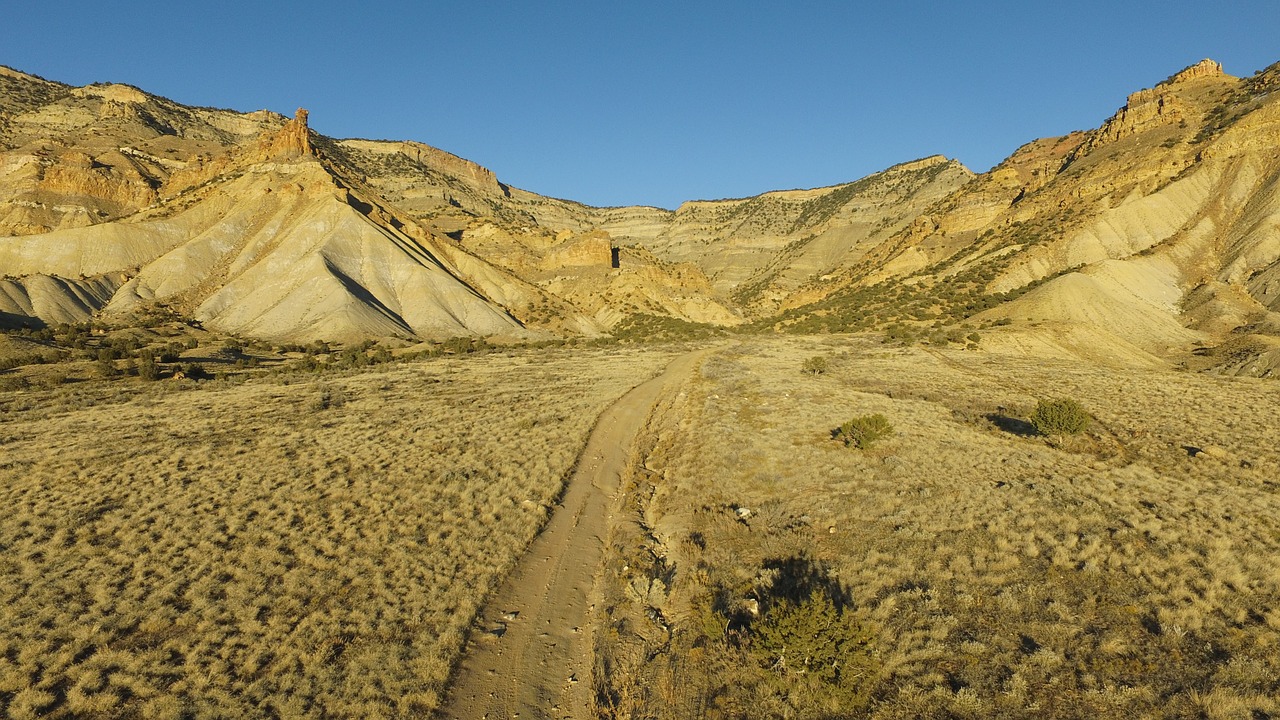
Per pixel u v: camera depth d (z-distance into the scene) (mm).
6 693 11102
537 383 52375
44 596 14500
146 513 20234
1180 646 11367
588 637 13578
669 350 81312
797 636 10969
